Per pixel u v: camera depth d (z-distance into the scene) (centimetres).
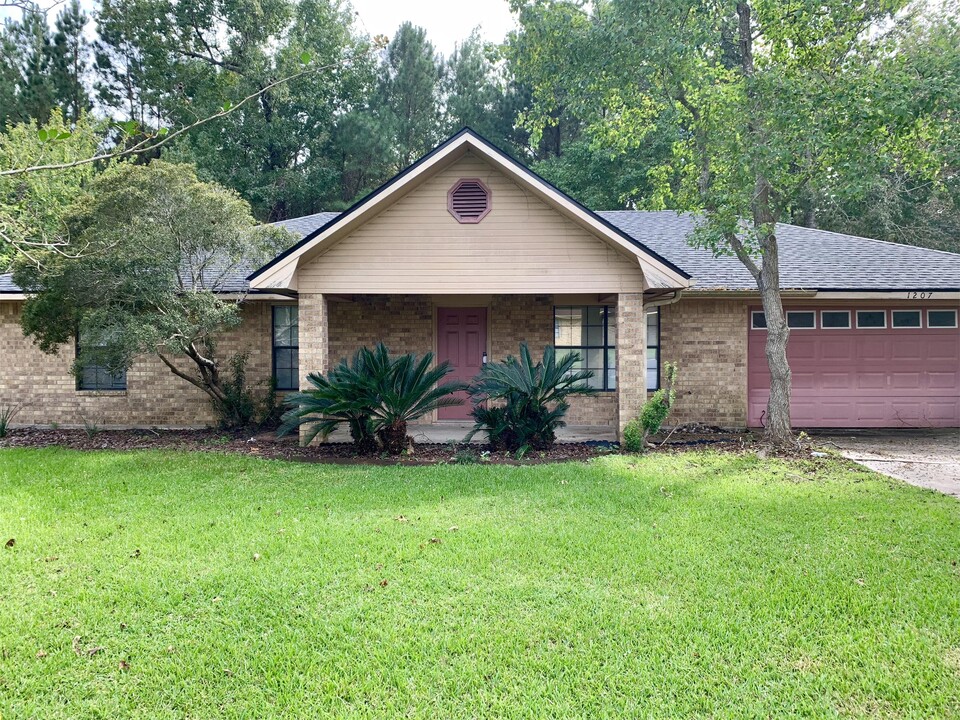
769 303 1033
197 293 1029
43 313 1043
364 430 964
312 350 1030
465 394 1315
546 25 1123
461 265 1020
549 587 451
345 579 466
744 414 1256
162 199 1007
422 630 392
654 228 1551
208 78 2762
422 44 3338
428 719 309
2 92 2548
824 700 321
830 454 951
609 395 1298
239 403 1227
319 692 332
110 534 568
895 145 954
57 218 1094
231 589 448
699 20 1020
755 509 641
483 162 1017
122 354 949
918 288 1173
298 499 683
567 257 1017
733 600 430
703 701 321
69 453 972
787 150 888
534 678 342
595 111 1212
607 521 602
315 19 2969
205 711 317
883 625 396
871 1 948
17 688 334
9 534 563
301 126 2997
